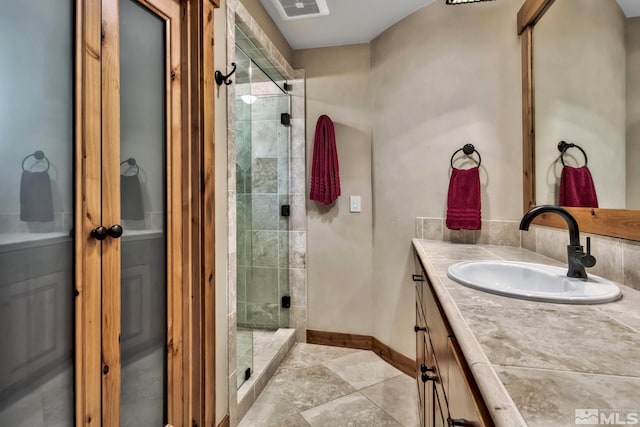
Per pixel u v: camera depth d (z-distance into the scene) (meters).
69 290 0.83
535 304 0.80
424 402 1.28
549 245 1.48
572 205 1.32
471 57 1.87
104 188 0.92
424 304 1.33
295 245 2.57
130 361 1.03
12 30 0.71
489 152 1.83
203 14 1.24
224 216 1.51
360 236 2.46
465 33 1.89
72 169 0.83
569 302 0.80
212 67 1.31
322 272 2.54
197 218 1.25
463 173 1.85
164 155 1.16
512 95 1.78
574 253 1.03
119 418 0.97
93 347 0.89
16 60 0.71
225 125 1.52
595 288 0.93
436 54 1.97
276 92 2.54
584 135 1.25
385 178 2.27
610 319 0.70
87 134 0.86
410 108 2.09
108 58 0.92
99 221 0.90
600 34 1.16
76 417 0.84
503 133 1.80
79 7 0.84
